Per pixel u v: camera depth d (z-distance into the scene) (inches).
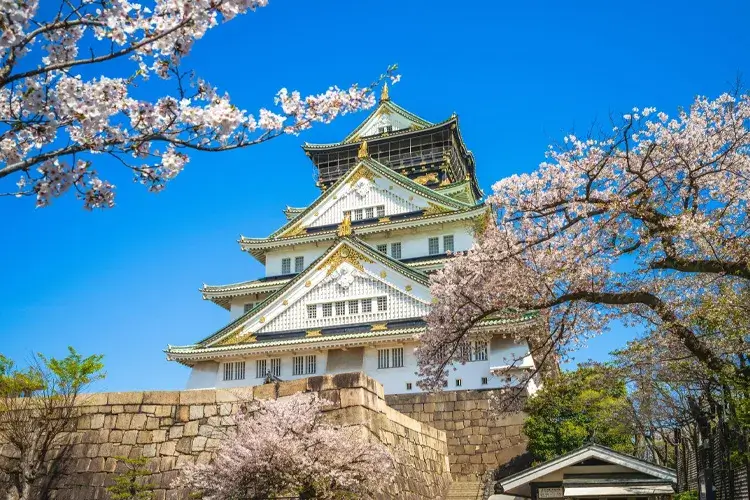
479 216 1875.0
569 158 810.2
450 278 892.6
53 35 362.9
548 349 938.7
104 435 928.3
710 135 752.3
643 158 741.3
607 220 733.3
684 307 776.3
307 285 1763.0
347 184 2148.1
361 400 870.4
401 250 1982.0
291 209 2412.6
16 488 902.4
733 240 679.7
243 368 1717.5
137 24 359.6
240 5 366.6
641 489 838.5
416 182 2266.2
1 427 915.4
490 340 1505.9
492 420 1416.1
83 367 959.0
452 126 2437.3
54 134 367.2
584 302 848.9
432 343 901.8
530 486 884.6
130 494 852.6
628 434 1412.4
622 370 844.0
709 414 1054.4
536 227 834.8
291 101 409.7
